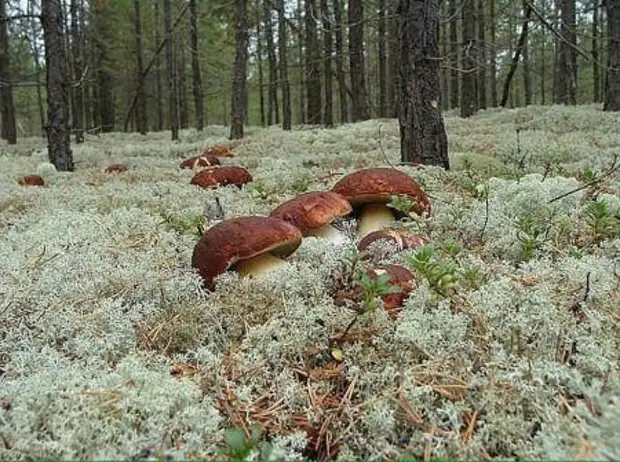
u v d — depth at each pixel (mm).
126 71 28547
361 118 16391
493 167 5898
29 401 1594
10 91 18453
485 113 16844
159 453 1447
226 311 2244
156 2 24531
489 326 1959
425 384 1739
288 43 26297
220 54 28250
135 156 12320
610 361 1723
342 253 2686
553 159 6555
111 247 3322
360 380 1809
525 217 3174
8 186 6281
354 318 2002
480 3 17000
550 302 1986
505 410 1601
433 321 1956
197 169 7594
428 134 5844
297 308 2127
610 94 13109
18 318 2287
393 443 1619
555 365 1678
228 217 3926
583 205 3432
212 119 46250
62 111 8805
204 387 1871
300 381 1935
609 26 12703
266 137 13320
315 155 8711
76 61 19500
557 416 1506
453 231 3219
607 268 2422
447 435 1567
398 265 2418
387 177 3236
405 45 5902
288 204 3025
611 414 1346
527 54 26203
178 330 2150
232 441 1430
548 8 19000
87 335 2107
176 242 3268
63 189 5875
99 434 1511
